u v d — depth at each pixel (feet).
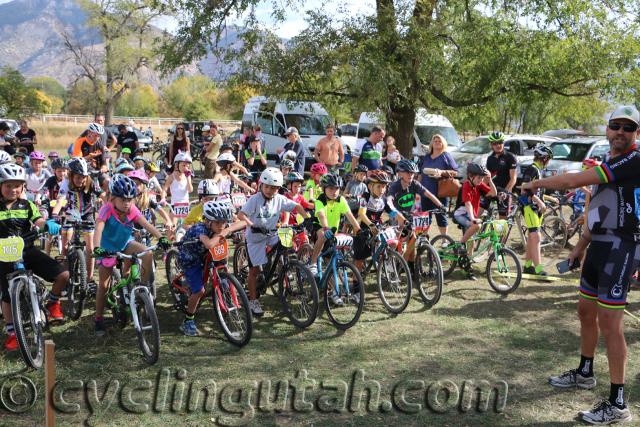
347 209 20.68
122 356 16.25
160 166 49.29
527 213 24.86
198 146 83.15
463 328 18.72
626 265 12.44
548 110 85.61
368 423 12.73
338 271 19.19
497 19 46.96
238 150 53.62
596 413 12.61
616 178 12.21
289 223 23.86
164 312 20.30
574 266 14.83
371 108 49.26
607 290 12.55
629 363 15.81
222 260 17.44
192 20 50.90
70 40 157.17
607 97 48.14
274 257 19.54
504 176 28.19
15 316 14.78
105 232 16.89
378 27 47.29
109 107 158.81
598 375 15.03
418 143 59.52
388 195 22.52
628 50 45.37
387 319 19.58
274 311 20.44
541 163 24.81
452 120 73.56
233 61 51.06
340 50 47.60
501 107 61.36
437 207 25.93
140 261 16.46
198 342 17.43
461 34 47.91
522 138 55.67
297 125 60.29
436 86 49.11
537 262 24.90
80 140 29.76
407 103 49.60
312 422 12.77
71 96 216.74
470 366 15.72
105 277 17.07
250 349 16.85
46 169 29.76
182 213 25.77
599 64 45.29
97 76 162.20
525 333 18.31
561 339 17.80
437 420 12.86
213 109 213.46
